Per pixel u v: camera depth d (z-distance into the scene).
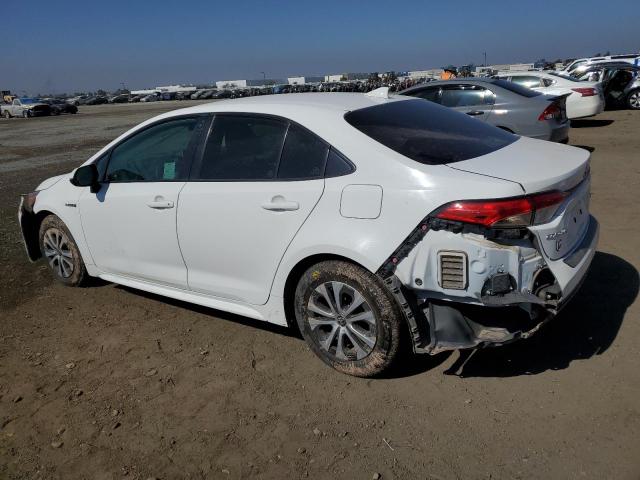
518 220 2.70
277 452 2.73
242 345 3.80
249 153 3.57
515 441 2.67
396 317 3.02
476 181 2.77
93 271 4.69
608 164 8.98
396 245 2.88
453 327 2.90
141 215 4.04
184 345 3.86
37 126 29.28
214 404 3.15
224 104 3.88
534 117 8.65
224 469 2.64
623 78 17.62
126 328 4.17
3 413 3.18
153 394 3.29
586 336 3.54
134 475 2.64
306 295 3.34
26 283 5.17
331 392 3.18
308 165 3.28
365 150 3.11
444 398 3.04
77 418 3.09
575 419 2.79
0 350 3.93
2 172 12.24
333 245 3.06
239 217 3.49
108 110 49.56
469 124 3.76
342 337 3.28
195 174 3.80
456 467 2.54
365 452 2.68
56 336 4.11
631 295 4.04
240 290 3.66
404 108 3.71
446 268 2.80
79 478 2.64
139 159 4.20
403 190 2.89
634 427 2.70
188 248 3.84
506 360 3.36
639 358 3.25
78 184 4.27
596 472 2.44
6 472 2.71
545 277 2.86
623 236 5.34
